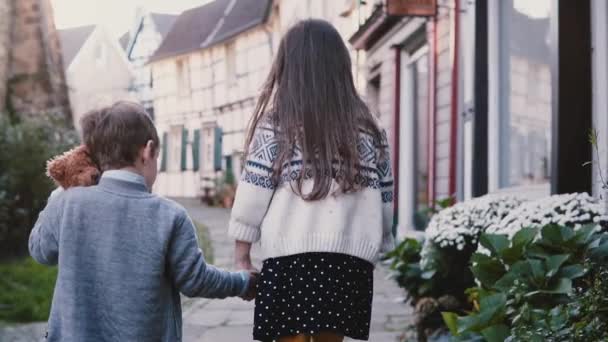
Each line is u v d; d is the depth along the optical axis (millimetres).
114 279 2117
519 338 2748
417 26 8812
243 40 22219
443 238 4586
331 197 2191
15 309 5586
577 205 3756
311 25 2354
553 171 4406
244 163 2270
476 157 6328
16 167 8594
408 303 6148
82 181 2230
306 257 2162
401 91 9984
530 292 3010
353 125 2252
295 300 2145
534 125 5348
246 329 5320
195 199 24719
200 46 24500
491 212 4668
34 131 9000
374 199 2260
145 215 2164
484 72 6336
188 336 5102
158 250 2137
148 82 28125
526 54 5523
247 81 22000
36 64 11461
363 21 11516
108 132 2217
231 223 2256
